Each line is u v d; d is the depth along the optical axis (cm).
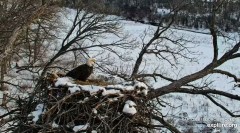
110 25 2045
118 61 2644
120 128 725
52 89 771
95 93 729
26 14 1409
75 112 742
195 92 990
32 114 779
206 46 4266
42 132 725
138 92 763
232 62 3806
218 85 2825
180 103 2342
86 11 2047
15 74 2208
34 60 2012
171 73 2953
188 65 3291
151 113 798
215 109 2302
